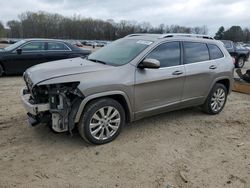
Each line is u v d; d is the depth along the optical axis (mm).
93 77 3965
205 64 5402
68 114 3914
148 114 4688
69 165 3656
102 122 4156
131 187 3254
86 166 3650
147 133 4762
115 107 4219
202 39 5531
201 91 5430
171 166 3725
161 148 4230
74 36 89438
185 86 5074
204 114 5891
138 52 4539
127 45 4922
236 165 3828
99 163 3732
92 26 90875
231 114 6035
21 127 4785
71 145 4191
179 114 5828
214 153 4152
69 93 3875
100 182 3326
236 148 4352
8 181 3275
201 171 3635
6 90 7441
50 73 3914
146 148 4207
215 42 5812
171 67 4812
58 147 4117
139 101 4461
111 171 3559
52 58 10031
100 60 4711
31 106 3834
